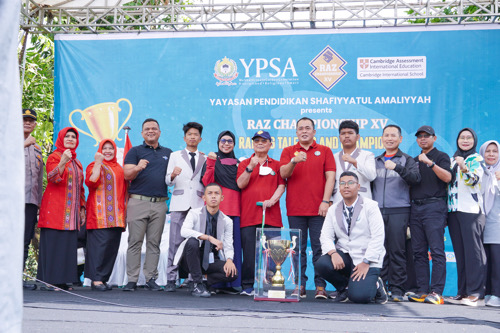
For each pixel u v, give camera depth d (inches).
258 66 299.6
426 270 216.2
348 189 199.8
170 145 301.7
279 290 197.2
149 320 129.8
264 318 139.8
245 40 301.0
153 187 234.4
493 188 216.8
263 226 211.2
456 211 213.2
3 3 37.3
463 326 133.6
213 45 302.8
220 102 300.4
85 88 306.5
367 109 291.7
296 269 199.2
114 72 306.5
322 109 294.2
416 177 211.3
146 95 304.2
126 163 233.3
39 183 230.4
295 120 295.6
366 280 194.4
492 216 215.6
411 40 291.4
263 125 297.4
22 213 37.9
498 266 212.2
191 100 301.9
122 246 265.6
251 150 297.6
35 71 388.2
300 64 297.0
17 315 36.9
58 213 221.3
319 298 220.1
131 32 306.8
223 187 228.7
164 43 305.3
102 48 307.4
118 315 138.3
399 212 216.8
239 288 227.5
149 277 233.9
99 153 227.3
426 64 289.9
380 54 292.4
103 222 228.7
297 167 225.9
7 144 37.0
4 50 37.2
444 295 272.1
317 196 223.1
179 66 303.9
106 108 305.3
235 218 228.1
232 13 298.4
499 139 284.5
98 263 228.7
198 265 211.0
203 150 299.6
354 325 130.3
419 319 145.3
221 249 215.5
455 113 287.3
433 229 211.9
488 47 287.0
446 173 209.3
